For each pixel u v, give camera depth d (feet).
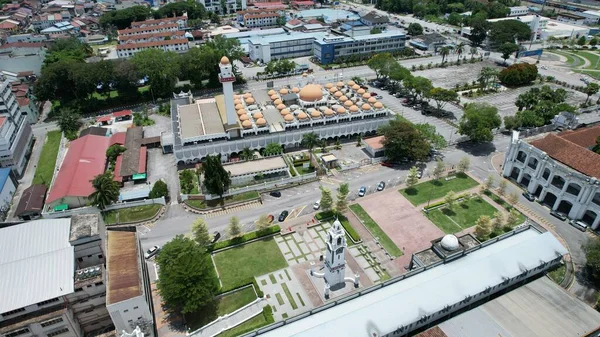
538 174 382.63
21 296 236.22
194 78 651.25
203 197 393.29
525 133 497.87
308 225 358.23
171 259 274.16
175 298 259.60
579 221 352.28
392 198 393.29
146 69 597.11
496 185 411.34
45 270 249.96
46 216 371.56
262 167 424.87
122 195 390.21
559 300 258.57
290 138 474.49
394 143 435.12
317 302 282.77
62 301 243.60
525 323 242.37
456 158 461.37
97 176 378.94
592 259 288.30
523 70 654.94
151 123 557.74
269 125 479.00
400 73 622.13
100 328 270.05
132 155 454.40
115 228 299.79
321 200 360.07
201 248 294.87
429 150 446.60
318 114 488.02
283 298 286.46
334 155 470.80
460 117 560.20
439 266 278.26
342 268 287.69
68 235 276.41
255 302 282.77
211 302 284.00
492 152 472.03
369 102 528.22
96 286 249.55
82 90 585.63
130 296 245.24
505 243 298.76
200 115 498.69
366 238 342.64
